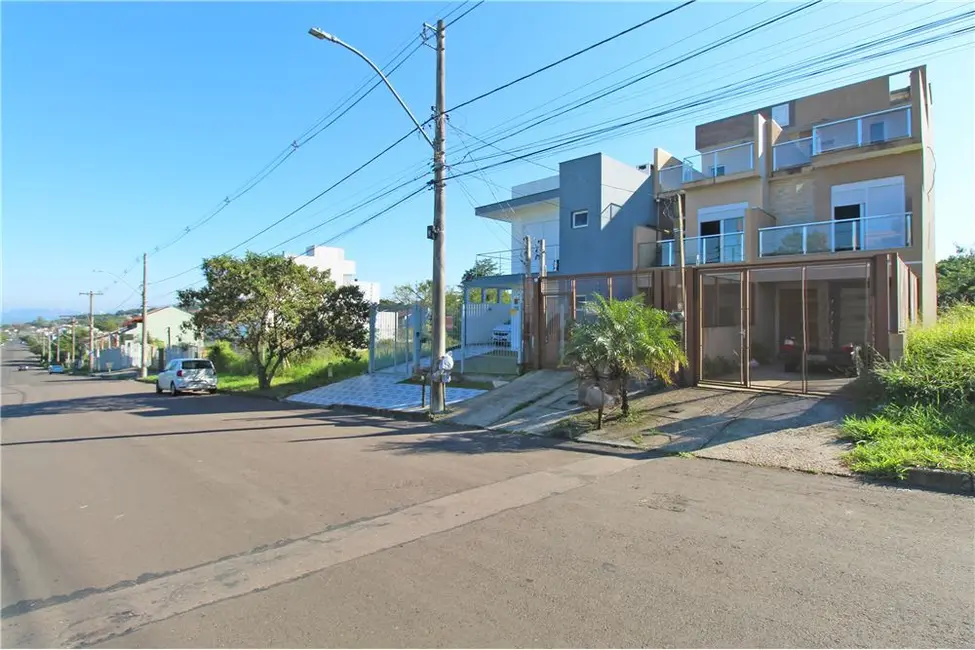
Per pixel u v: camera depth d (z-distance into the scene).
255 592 3.98
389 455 8.91
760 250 18.11
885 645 3.13
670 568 4.23
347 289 22.81
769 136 19.83
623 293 18.36
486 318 24.72
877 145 16.92
